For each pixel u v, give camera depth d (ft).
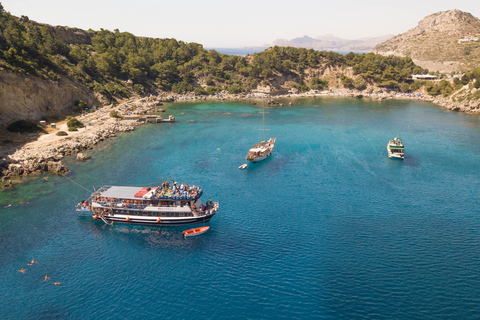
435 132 529.86
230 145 465.47
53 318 164.45
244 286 185.16
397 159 400.88
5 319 163.53
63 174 345.10
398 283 185.78
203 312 167.22
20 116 474.49
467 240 228.22
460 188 314.55
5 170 339.36
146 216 253.03
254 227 246.88
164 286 186.60
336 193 305.53
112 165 374.84
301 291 180.45
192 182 329.52
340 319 160.86
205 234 238.07
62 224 252.01
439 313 164.04
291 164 387.14
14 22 627.87
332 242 226.38
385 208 275.59
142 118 619.67
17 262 205.98
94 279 192.34
